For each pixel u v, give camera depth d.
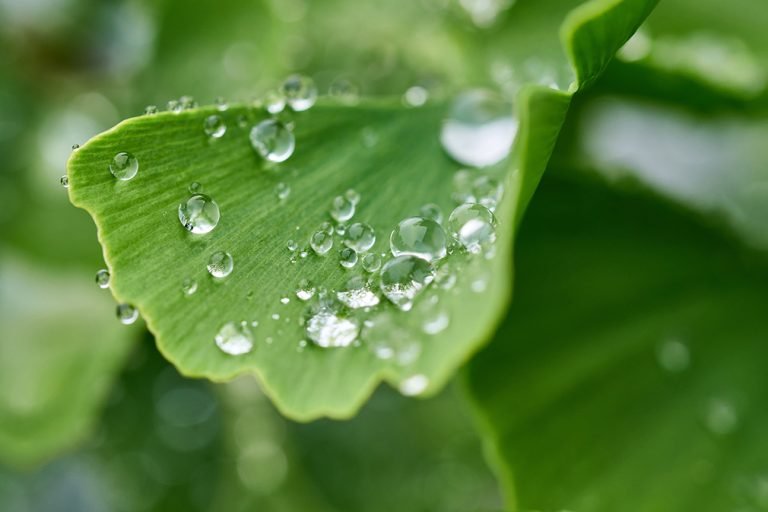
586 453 0.21
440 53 0.23
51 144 0.25
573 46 0.17
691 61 0.21
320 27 0.24
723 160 0.26
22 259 0.24
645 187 0.21
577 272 0.21
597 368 0.21
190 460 0.26
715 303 0.21
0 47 0.25
